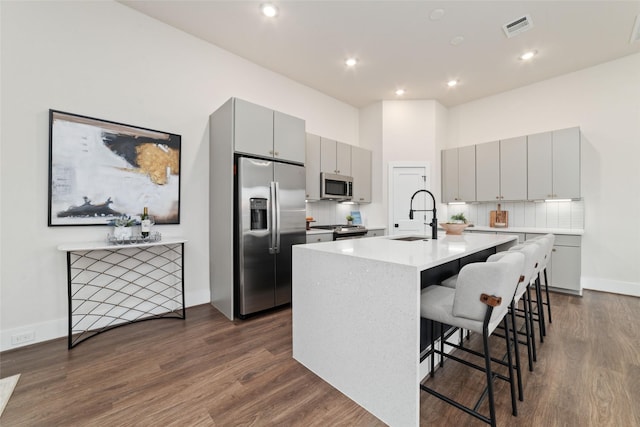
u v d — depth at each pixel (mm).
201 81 3203
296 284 2014
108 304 2611
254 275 2885
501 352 2141
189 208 3109
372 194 5039
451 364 1992
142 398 1599
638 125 3473
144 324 2666
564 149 3773
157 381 1762
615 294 3568
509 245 2863
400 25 2949
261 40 3229
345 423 1431
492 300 1255
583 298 3434
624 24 2900
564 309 3062
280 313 3012
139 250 2789
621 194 3572
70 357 2043
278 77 3973
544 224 4176
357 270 1575
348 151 4582
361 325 1556
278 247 3080
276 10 2736
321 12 2760
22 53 2199
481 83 4270
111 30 2609
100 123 2531
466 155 4676
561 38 3154
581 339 2338
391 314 1412
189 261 3119
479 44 3273
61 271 2365
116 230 2443
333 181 4305
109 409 1510
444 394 1649
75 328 2430
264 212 3021
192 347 2211
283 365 1957
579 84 3871
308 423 1425
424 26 2961
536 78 4109
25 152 2209
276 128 3152
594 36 3111
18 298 2193
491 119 4711
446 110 5203
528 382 1751
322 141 4195
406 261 1417
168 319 2793
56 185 2320
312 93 4449
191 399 1596
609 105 3648
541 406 1526
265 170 2994
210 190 3236
